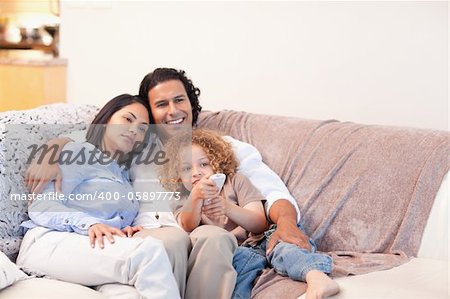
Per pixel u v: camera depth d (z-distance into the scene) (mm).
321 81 2625
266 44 2689
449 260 1921
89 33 2980
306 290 1680
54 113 2158
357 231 2021
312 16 2602
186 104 2262
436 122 2477
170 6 2820
